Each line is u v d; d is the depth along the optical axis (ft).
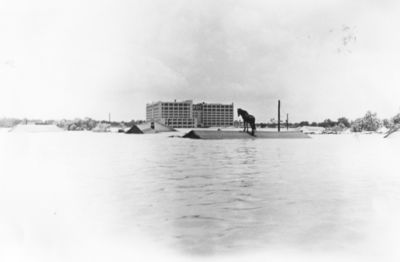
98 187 46.14
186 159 74.33
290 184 46.83
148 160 72.59
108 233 31.45
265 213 34.12
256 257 26.48
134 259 27.30
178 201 38.45
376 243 28.19
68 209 37.52
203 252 26.84
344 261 26.08
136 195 41.16
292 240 28.94
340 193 41.65
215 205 37.06
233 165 64.69
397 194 41.39
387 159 74.84
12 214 38.01
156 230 30.96
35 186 48.24
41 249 33.68
